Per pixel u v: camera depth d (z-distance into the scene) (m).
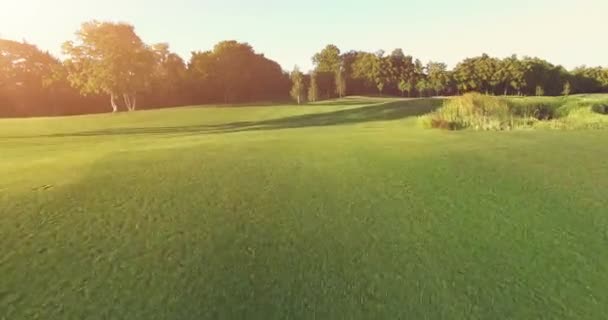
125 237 8.69
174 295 6.81
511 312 6.34
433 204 10.33
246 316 6.32
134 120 47.41
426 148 16.92
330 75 111.75
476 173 12.77
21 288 7.00
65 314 6.37
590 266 7.52
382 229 9.02
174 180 12.33
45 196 10.84
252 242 8.51
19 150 20.81
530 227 9.02
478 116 28.52
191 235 8.79
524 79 95.06
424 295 6.76
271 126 38.81
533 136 20.83
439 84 103.88
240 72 99.50
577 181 11.92
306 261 7.79
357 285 7.04
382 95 116.94
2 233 8.77
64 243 8.41
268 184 11.97
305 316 6.31
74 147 22.09
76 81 66.12
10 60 78.12
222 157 15.69
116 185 11.80
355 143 18.91
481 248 8.18
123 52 63.97
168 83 86.31
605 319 6.19
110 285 7.07
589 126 25.92
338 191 11.34
